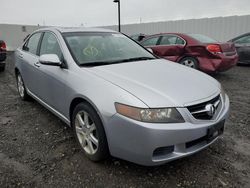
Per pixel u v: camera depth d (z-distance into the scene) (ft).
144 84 8.65
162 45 26.07
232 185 8.27
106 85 8.68
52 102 12.07
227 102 9.96
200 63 23.38
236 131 12.20
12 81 24.06
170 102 7.89
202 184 8.32
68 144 10.94
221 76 25.94
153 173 8.89
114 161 9.56
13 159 9.83
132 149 7.89
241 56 31.42
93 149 9.40
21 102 16.93
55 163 9.52
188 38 24.30
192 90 8.70
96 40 12.49
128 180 8.51
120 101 8.00
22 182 8.46
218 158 9.82
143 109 7.65
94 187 8.19
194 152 8.28
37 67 13.09
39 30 15.12
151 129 7.48
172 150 7.97
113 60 11.42
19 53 16.46
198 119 8.18
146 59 12.34
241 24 43.24
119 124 7.95
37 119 13.84
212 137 8.70
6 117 14.25
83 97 9.19
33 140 11.39
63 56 11.11
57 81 11.02
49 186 8.25
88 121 9.45
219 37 46.50
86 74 9.66
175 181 8.48
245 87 21.26
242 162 9.55
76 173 8.89
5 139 11.53
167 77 9.53
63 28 13.12
